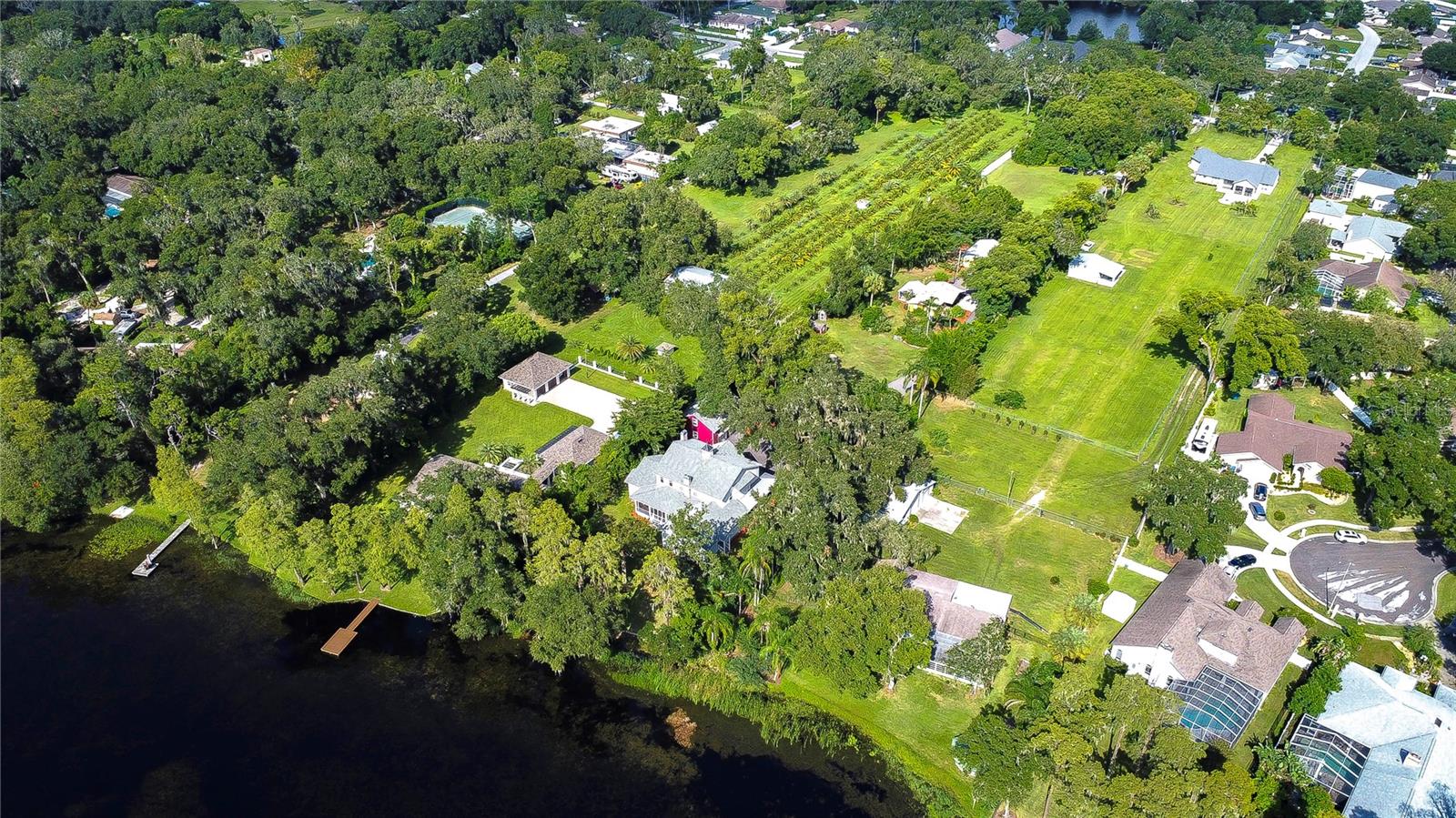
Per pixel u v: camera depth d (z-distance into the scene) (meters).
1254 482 131.38
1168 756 81.81
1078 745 82.56
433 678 105.69
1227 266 197.38
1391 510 119.62
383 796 92.62
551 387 155.62
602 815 90.81
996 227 195.88
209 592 117.62
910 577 110.56
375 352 154.88
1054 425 145.88
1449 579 113.62
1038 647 104.81
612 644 108.25
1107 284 190.25
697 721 100.25
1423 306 177.75
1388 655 103.19
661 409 132.50
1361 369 150.12
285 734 99.06
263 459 120.06
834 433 122.25
